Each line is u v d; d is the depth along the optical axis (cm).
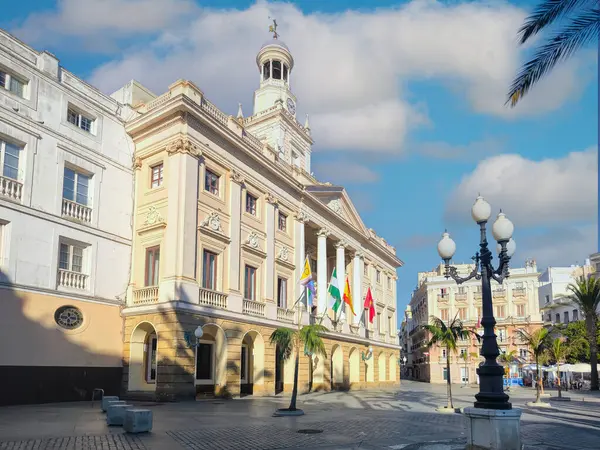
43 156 2270
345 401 2644
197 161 2594
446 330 2342
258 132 4159
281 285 3319
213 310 2522
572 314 7212
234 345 2642
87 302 2378
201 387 2605
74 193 2441
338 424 1576
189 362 2342
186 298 2391
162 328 2355
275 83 4391
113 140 2659
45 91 2323
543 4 1022
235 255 2780
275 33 4556
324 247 3872
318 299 3800
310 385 3525
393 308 5378
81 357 2314
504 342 7456
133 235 2659
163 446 1099
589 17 983
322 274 3825
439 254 1296
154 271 2542
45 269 2209
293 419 1689
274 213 3244
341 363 3900
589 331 4891
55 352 2206
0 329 2005
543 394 3794
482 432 987
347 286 3703
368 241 4688
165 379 2294
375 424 1600
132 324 2495
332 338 3759
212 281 2642
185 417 1662
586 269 7375
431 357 7869
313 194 3738
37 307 2156
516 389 5384
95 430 1303
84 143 2491
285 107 4350
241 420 1617
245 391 2914
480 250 1152
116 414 1389
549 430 1559
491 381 1021
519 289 7594
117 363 2473
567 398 3228
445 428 1535
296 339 1962
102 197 2548
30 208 2173
